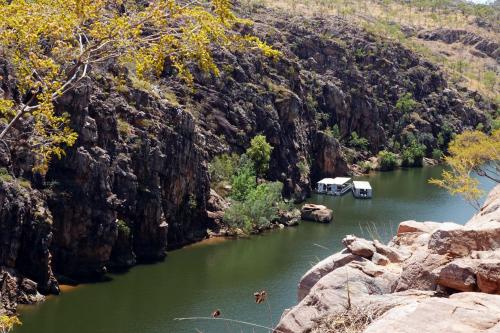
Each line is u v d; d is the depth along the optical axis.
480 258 12.91
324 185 113.19
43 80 18.92
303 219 89.94
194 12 18.16
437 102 173.38
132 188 68.81
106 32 17.94
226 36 19.28
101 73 73.00
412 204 99.50
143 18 18.20
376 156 152.88
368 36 174.00
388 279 14.81
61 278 59.75
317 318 12.60
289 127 116.00
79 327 48.22
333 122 147.62
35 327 48.00
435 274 13.23
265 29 148.25
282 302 53.00
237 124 103.94
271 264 67.06
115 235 64.25
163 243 70.94
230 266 66.44
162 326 48.31
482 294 10.40
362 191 106.38
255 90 111.12
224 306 52.31
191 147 80.25
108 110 69.50
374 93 162.50
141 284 59.78
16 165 58.44
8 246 54.12
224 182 91.12
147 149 72.62
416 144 154.62
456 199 102.06
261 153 100.31
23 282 54.16
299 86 128.88
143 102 76.75
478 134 62.22
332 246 74.62
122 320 49.78
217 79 104.75
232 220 81.94
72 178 63.16
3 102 21.23
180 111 80.00
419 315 9.16
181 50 18.42
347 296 13.41
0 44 19.06
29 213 56.88
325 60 157.75
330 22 173.12
